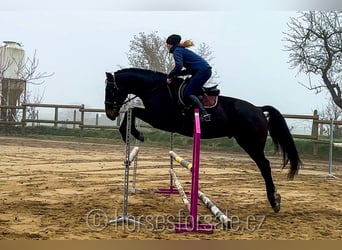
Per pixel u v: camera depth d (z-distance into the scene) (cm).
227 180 1101
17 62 3089
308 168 1558
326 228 576
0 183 895
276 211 668
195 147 520
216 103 643
